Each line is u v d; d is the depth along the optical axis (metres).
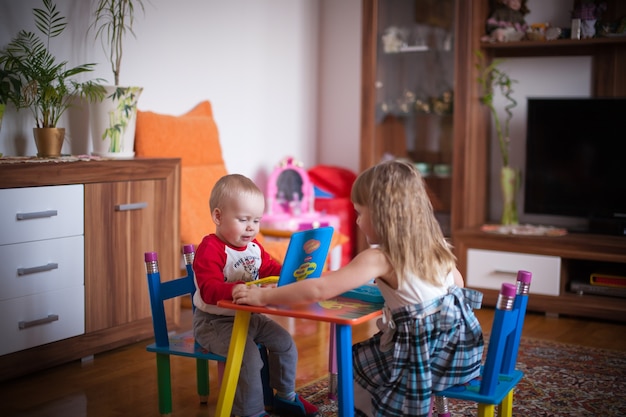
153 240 3.03
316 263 1.93
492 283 3.78
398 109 4.27
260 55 4.30
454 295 1.80
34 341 2.60
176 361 2.81
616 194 3.78
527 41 3.90
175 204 3.12
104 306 2.85
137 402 2.37
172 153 3.50
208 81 3.94
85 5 3.23
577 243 3.56
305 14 4.66
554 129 3.90
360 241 4.41
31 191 2.55
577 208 3.89
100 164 2.78
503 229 3.86
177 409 2.30
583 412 2.32
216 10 3.96
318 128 4.88
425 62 4.15
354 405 1.84
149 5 3.55
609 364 2.83
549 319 3.59
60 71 3.12
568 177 3.89
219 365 2.15
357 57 4.70
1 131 2.93
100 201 2.80
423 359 1.71
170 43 3.69
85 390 2.47
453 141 4.04
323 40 4.82
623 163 3.75
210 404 2.35
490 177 4.41
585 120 3.82
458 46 3.99
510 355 1.87
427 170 4.20
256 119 4.30
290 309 1.82
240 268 2.09
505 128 4.30
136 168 2.93
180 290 2.24
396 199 1.78
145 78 3.56
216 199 2.07
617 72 3.93
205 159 3.68
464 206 4.02
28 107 2.95
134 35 3.47
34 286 2.59
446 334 1.75
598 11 3.83
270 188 4.27
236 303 1.87
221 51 4.01
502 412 1.95
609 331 3.36
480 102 4.16
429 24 4.11
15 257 2.52
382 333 1.86
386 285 1.79
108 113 3.08
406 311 1.74
